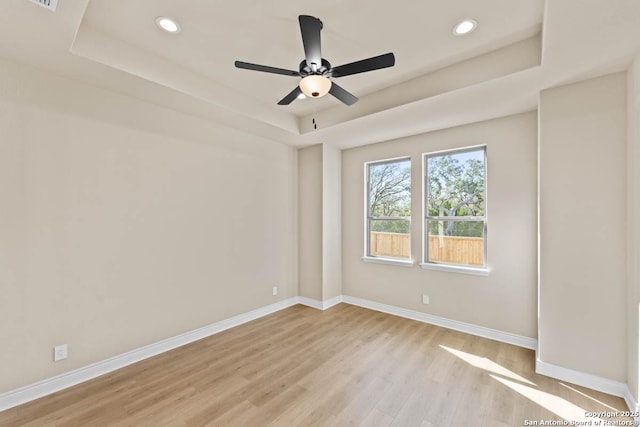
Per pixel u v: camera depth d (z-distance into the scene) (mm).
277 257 4188
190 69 2629
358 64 1926
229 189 3545
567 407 2057
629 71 2096
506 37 2164
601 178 2232
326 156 4309
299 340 3189
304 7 1862
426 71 2652
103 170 2512
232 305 3572
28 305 2137
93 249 2453
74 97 2350
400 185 4070
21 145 2109
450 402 2125
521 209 3051
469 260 3455
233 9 1882
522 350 2930
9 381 2057
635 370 1983
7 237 2055
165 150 2932
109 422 1915
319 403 2117
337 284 4520
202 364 2670
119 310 2607
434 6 1854
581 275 2305
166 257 2943
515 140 3078
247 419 1952
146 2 1812
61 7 1555
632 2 1484
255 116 3244
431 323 3666
